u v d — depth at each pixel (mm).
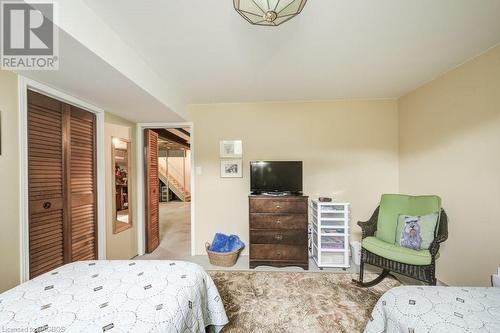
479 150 1938
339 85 2604
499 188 1788
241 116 3238
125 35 1563
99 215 2438
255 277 2486
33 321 875
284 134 3203
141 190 3291
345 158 3150
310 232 3131
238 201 3240
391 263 2078
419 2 1297
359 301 2029
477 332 879
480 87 1920
